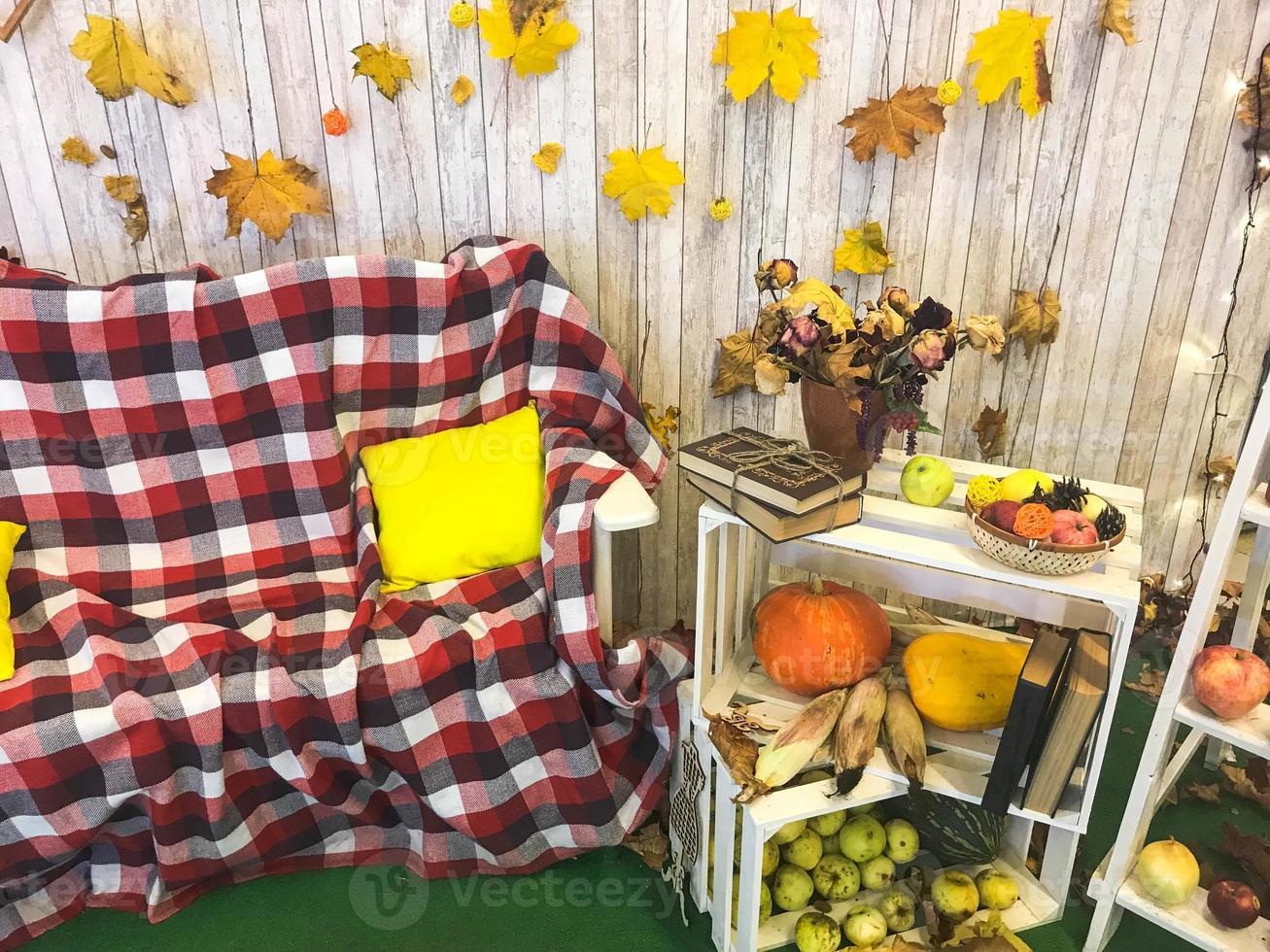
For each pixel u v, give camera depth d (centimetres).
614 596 219
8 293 154
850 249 178
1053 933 140
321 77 178
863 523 133
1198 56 157
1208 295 174
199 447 166
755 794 126
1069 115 165
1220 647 123
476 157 184
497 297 175
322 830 156
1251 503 116
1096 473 194
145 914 147
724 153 177
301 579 170
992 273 180
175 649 146
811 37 164
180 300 159
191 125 182
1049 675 117
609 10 169
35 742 132
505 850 151
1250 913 122
